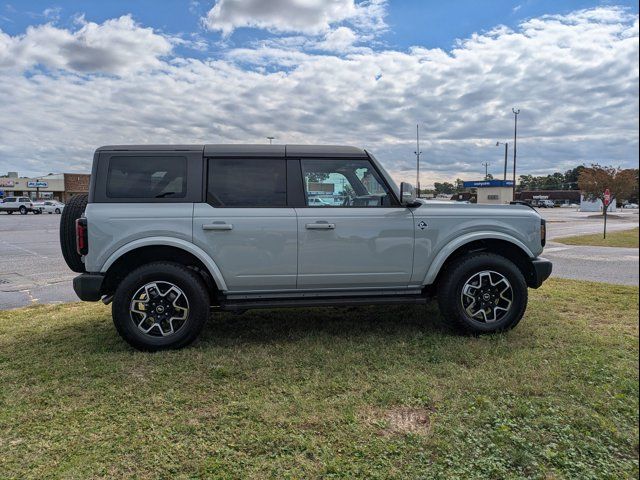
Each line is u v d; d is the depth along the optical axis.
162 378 3.77
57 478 2.49
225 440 2.85
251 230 4.47
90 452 2.73
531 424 2.93
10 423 3.08
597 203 49.44
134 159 4.50
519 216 4.88
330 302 4.61
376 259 4.64
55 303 6.82
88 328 5.28
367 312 5.78
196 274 4.52
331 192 4.71
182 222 4.40
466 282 4.69
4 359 4.26
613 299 6.33
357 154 4.75
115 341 4.73
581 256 12.17
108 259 4.32
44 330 5.21
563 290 6.98
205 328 5.14
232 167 4.59
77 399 3.42
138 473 2.54
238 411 3.21
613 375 3.62
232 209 4.49
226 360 4.13
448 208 4.81
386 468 2.54
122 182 4.46
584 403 3.19
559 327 4.96
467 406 3.19
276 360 4.12
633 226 25.62
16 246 15.64
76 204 4.70
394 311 5.82
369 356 4.18
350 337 4.76
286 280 4.57
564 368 3.78
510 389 3.42
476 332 4.68
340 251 4.59
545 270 4.89
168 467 2.58
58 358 4.27
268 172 4.64
